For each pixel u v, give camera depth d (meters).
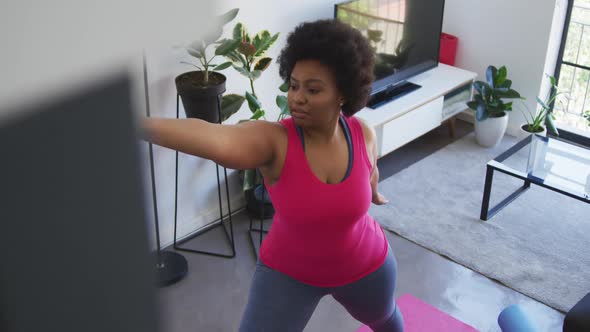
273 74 3.46
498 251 3.34
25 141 0.11
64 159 0.11
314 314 2.94
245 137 1.35
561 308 2.97
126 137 0.12
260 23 3.27
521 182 3.96
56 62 0.11
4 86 0.11
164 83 2.89
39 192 0.11
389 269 1.78
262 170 1.52
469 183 3.97
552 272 3.19
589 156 3.56
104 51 0.11
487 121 4.29
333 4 3.59
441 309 2.99
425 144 4.44
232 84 3.28
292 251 1.64
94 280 0.12
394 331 1.95
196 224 3.46
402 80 4.09
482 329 2.88
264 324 1.69
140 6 0.11
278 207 1.55
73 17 0.11
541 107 4.45
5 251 0.11
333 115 1.44
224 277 3.19
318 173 1.50
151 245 0.12
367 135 1.64
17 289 0.11
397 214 3.63
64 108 0.11
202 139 1.13
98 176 0.11
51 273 0.11
